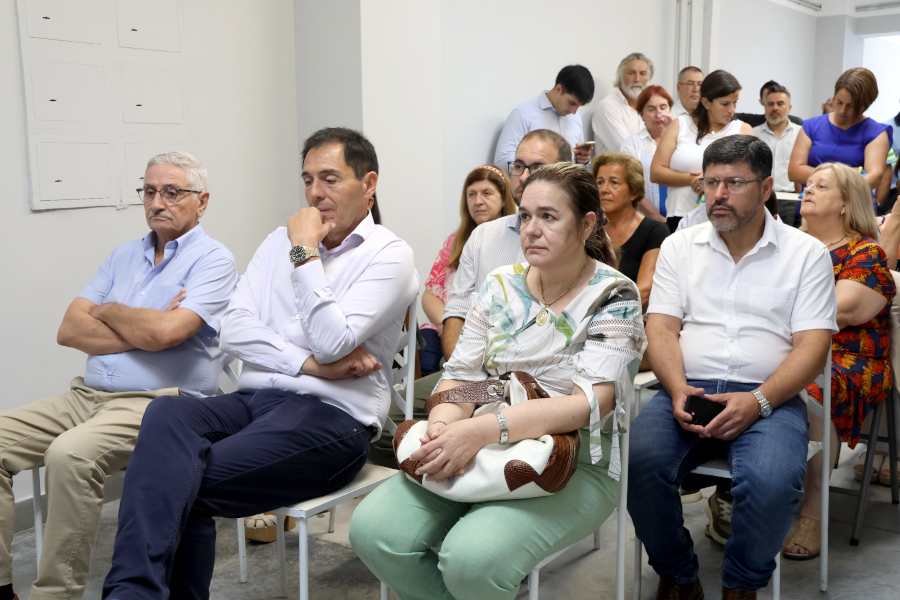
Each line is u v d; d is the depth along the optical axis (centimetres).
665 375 212
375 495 175
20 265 277
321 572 246
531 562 160
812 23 1017
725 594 195
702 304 218
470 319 190
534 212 172
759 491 184
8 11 266
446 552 158
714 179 209
